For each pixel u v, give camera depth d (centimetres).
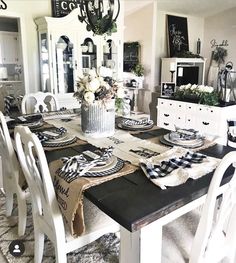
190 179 121
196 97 357
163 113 399
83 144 170
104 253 178
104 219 144
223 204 111
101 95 174
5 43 574
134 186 116
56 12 391
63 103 395
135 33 666
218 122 331
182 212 116
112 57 434
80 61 398
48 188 125
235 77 346
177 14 688
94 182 118
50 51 370
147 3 605
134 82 652
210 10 675
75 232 126
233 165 118
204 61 681
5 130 173
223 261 134
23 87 401
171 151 148
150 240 105
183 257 118
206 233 104
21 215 191
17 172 183
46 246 182
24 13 371
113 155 147
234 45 693
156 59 673
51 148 162
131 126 209
